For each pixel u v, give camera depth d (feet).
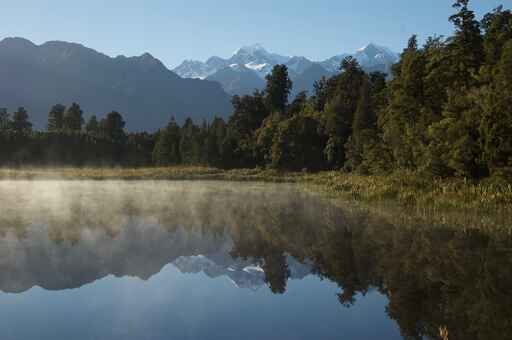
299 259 41.16
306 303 28.40
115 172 209.26
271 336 22.97
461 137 101.40
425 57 157.07
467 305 27.58
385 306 27.66
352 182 124.16
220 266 38.37
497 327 23.97
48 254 41.81
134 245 46.88
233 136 290.97
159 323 24.71
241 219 66.44
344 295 30.07
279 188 137.59
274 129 265.75
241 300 28.96
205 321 25.12
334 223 62.34
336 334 23.34
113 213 72.18
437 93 147.23
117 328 24.00
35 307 27.35
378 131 207.82
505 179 85.81
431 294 30.09
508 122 91.20
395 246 46.26
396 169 140.97
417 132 131.75
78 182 162.91
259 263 39.50
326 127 250.16
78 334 23.15
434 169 106.63
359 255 42.42
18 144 339.16
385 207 79.56
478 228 56.85
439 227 57.93
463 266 37.55
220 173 214.69
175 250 44.86
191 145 296.10
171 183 162.50
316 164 247.29
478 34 153.79
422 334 23.38
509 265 37.83
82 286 31.99
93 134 395.34
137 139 402.72
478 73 144.15
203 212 74.69
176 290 31.12
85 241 48.62
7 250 43.42
